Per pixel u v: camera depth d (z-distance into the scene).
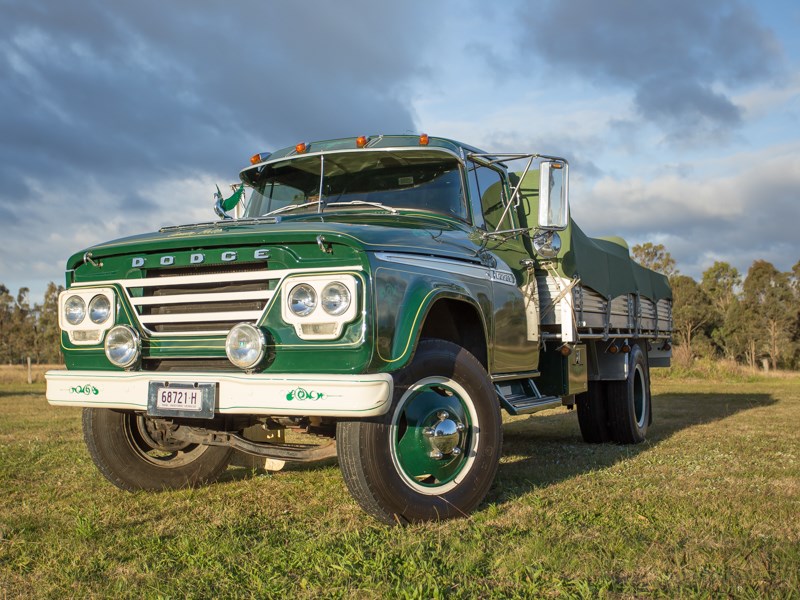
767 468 5.82
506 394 5.43
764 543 3.62
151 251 4.40
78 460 6.52
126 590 3.06
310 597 2.95
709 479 5.39
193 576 3.22
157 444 5.20
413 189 5.39
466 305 4.79
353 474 3.93
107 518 4.35
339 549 3.58
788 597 2.85
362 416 3.62
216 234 4.22
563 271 6.33
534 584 3.03
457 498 4.26
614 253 8.18
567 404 6.70
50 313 61.25
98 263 4.61
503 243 5.79
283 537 3.87
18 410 12.79
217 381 3.95
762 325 51.41
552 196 5.21
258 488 5.30
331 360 3.83
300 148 5.67
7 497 5.01
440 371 4.30
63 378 4.48
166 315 4.28
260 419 4.90
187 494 5.10
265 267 4.07
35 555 3.62
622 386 7.82
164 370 4.34
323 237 3.90
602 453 6.97
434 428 4.18
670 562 3.33
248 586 3.09
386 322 3.88
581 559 3.35
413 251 4.30
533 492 4.92
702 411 11.41
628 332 8.41
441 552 3.50
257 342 3.89
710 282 62.31
